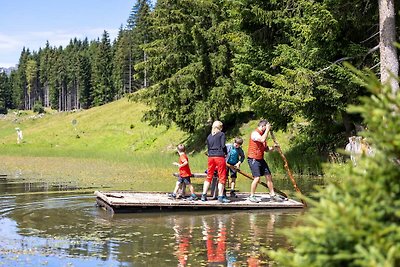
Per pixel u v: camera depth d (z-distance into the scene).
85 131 58.34
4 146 55.31
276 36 20.34
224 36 22.17
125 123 56.59
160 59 32.78
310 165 20.20
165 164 27.09
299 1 17.25
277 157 21.78
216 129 12.29
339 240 2.96
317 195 3.36
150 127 49.78
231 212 11.58
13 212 11.59
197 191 15.66
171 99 31.62
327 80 16.83
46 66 144.62
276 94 17.06
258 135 12.59
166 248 7.81
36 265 6.81
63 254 7.43
